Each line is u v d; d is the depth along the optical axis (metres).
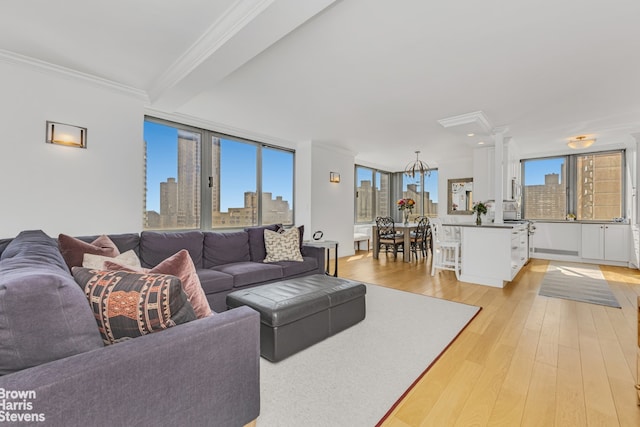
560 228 6.20
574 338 2.43
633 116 4.16
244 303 2.22
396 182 9.59
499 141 4.75
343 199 6.73
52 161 2.76
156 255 2.87
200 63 2.39
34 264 1.08
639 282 4.30
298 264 3.60
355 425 1.46
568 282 4.30
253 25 1.91
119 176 3.17
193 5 1.93
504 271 4.02
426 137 5.43
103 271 1.12
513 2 1.88
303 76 2.95
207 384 1.11
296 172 6.12
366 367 1.99
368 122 4.53
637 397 1.64
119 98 3.18
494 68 2.77
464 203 7.34
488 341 2.38
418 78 2.99
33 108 2.65
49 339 0.85
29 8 1.95
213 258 3.33
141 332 1.03
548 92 3.33
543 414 1.53
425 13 1.99
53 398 0.77
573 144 5.17
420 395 1.69
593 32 2.21
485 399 1.66
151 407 0.96
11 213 2.56
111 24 2.13
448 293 3.75
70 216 2.86
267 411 1.55
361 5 1.90
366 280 4.46
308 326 2.25
